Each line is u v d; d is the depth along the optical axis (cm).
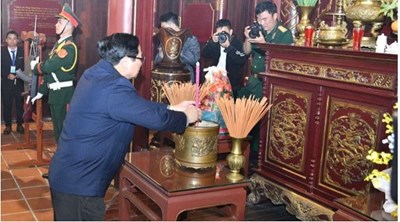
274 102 294
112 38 195
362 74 236
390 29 287
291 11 355
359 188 242
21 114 480
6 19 475
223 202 205
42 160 391
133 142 365
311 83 263
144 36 357
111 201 309
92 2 497
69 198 196
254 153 366
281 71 287
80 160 192
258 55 353
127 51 195
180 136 215
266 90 299
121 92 188
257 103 207
